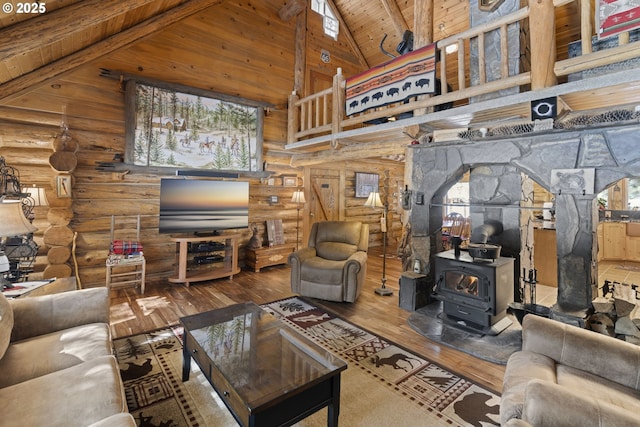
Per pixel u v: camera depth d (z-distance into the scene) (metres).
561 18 3.88
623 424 1.04
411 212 3.88
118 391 1.39
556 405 1.13
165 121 4.56
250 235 5.62
